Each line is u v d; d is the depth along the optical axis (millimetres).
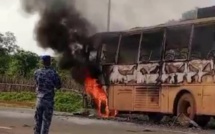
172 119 19250
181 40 18266
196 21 17562
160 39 19297
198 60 17391
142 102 19984
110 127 16062
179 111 18203
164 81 18922
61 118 20172
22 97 40750
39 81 9820
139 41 20359
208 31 17047
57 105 30891
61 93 34469
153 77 19469
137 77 20328
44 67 9984
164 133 14234
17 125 15188
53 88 9914
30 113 22312
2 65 59375
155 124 18719
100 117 21875
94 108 23281
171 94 18562
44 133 9789
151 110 19500
